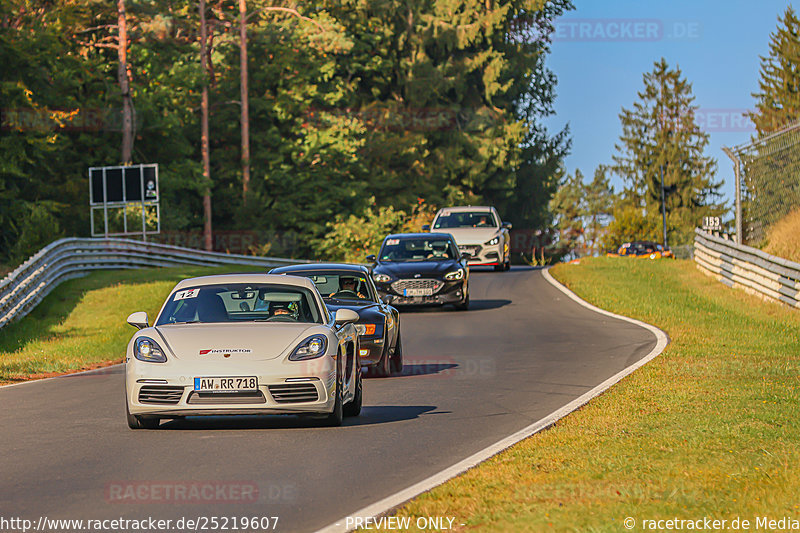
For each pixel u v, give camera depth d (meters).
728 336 72.50
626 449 32.94
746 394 45.16
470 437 37.44
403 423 40.88
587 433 36.31
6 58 175.12
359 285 59.75
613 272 126.31
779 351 64.06
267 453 34.47
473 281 125.56
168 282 123.12
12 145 171.38
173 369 37.88
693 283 112.75
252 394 37.75
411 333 79.56
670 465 30.22
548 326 81.75
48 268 113.00
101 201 169.38
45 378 63.16
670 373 53.06
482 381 53.66
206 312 42.00
